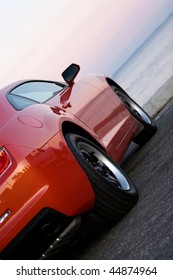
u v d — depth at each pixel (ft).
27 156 9.55
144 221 10.16
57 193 9.64
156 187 11.83
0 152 9.37
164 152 14.55
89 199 10.30
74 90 14.06
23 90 13.42
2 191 9.12
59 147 10.25
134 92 53.52
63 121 11.43
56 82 16.19
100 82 15.71
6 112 10.87
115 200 10.91
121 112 15.42
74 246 11.12
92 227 11.22
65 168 10.00
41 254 10.07
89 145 11.81
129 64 236.63
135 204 11.58
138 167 15.15
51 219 9.60
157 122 20.70
